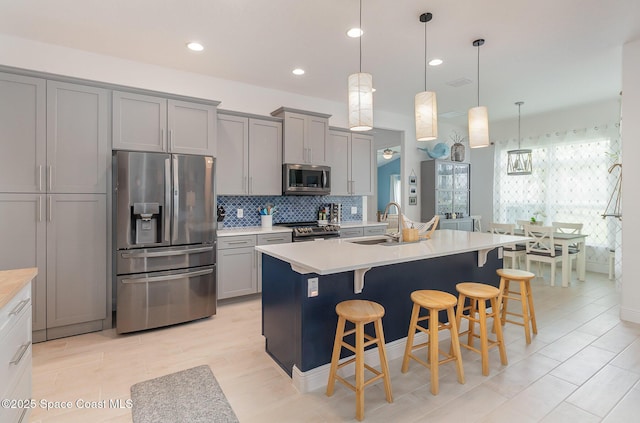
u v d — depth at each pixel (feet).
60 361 8.20
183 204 10.53
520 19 9.04
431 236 10.61
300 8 8.50
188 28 9.53
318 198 16.61
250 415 6.15
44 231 9.20
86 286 9.81
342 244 9.00
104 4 8.32
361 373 6.07
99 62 11.23
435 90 14.87
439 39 10.17
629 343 9.07
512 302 12.63
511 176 21.08
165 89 12.37
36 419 6.03
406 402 6.52
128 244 9.75
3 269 8.75
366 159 17.06
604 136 17.17
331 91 15.06
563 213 18.89
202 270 10.87
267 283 8.52
